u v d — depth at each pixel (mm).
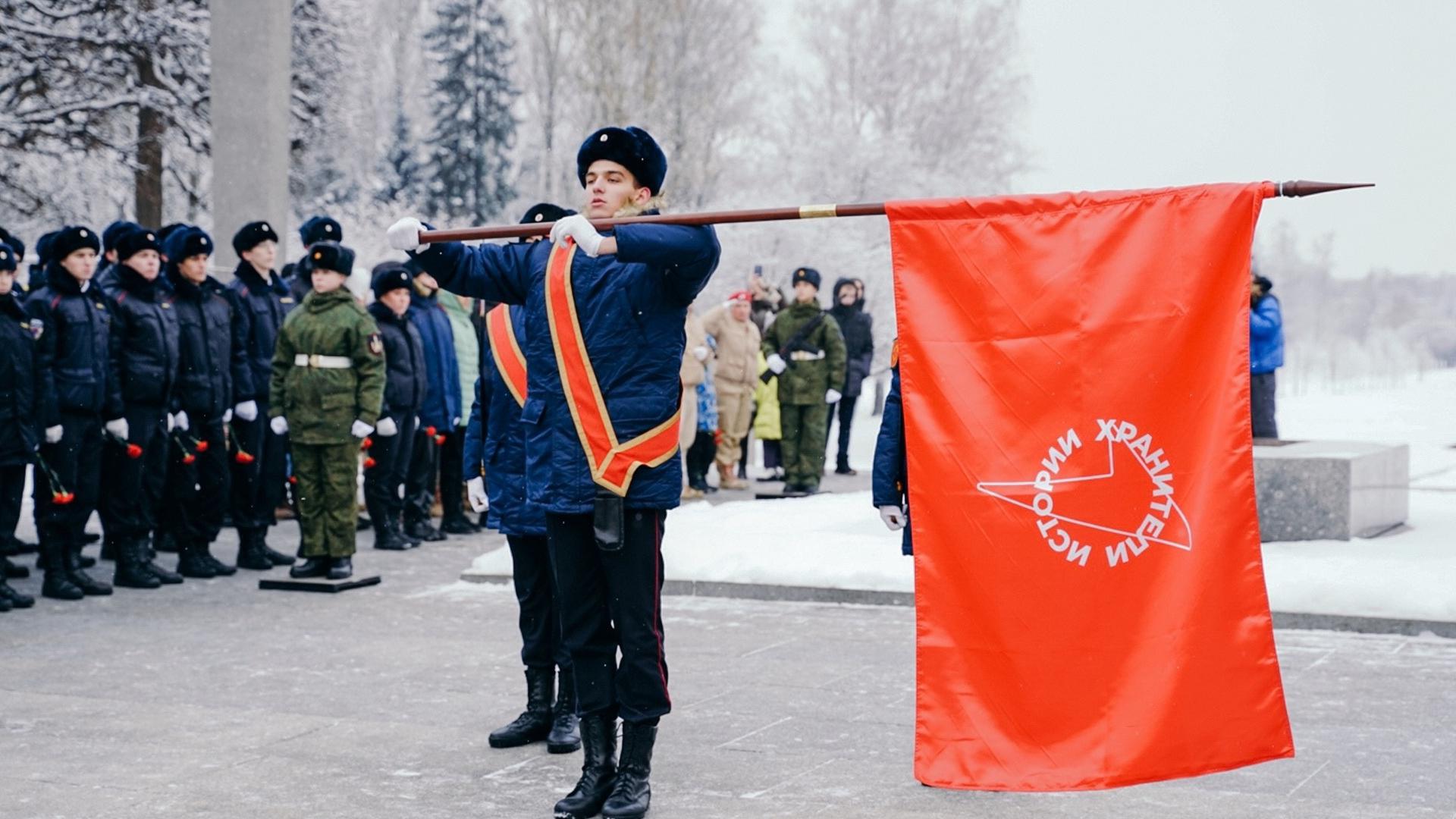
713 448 15375
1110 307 4020
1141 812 4492
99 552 10875
